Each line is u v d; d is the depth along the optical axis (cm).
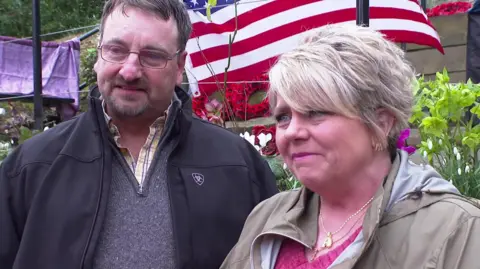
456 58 563
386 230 131
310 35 143
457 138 310
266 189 216
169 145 205
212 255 196
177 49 205
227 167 208
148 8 198
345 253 135
